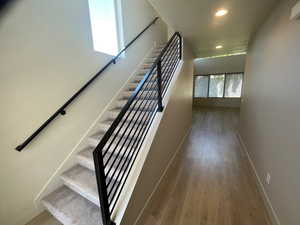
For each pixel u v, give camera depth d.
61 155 1.92
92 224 1.37
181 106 3.25
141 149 1.76
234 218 1.62
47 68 1.74
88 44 2.26
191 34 2.92
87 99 2.28
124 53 3.09
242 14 2.08
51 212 1.56
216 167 2.60
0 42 1.37
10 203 1.48
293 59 1.36
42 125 1.68
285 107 1.47
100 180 1.12
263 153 2.02
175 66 2.95
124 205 1.33
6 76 1.42
